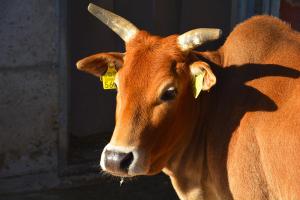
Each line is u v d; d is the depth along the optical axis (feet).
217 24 51.39
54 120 43.39
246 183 28.91
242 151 28.91
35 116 42.96
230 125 29.43
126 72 28.63
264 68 29.50
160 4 51.52
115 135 27.91
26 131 42.86
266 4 47.65
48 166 43.57
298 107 27.96
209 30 28.53
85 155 46.14
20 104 42.55
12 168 42.86
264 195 28.78
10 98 42.32
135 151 27.61
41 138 43.24
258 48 29.94
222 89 30.25
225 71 30.53
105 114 50.75
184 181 31.42
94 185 44.16
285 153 27.78
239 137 29.04
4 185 42.68
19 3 41.75
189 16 52.60
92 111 50.19
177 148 30.32
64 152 43.88
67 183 43.80
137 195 42.86
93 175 44.34
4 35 41.70
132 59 28.84
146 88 28.22
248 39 30.17
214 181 30.22
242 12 48.55
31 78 42.60
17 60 42.16
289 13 48.88
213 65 30.58
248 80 29.55
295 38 30.09
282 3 48.65
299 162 27.40
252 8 48.24
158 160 29.27
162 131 28.58
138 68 28.50
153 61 28.55
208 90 29.50
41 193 43.04
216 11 51.31
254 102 29.04
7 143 42.55
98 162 45.19
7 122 42.45
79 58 49.73
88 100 49.96
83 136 49.73
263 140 28.43
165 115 28.48
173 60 28.68
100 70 30.60
